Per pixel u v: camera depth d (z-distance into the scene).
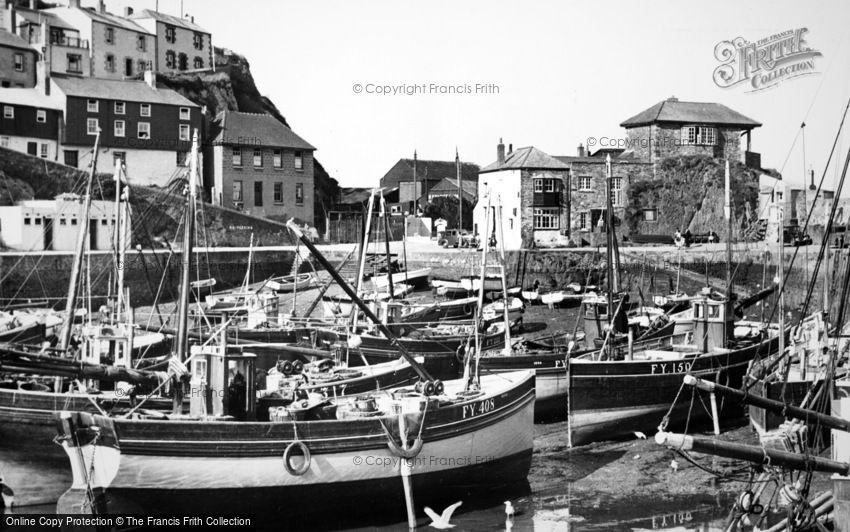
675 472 21.47
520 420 21.39
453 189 67.44
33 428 17.98
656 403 24.97
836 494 14.00
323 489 17.52
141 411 18.00
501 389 21.11
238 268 47.38
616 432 24.70
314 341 29.61
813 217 44.72
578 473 21.89
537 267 49.28
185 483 16.41
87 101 51.72
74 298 25.05
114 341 23.50
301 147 60.69
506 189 54.97
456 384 22.94
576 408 24.12
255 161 58.50
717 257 47.66
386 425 18.11
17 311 32.69
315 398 18.67
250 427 16.73
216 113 65.00
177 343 23.36
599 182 55.22
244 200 57.97
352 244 55.62
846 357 23.86
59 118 50.94
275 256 49.69
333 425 17.50
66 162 50.97
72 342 26.61
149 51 64.12
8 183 44.81
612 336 29.72
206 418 17.22
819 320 24.61
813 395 20.38
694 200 54.59
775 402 15.37
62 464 18.27
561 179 54.78
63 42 58.91
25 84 53.25
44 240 40.09
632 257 48.44
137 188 49.06
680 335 31.23
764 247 46.44
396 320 31.95
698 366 25.72
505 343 29.45
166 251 42.34
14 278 36.84
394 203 68.06
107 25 61.19
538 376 26.70
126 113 53.31
